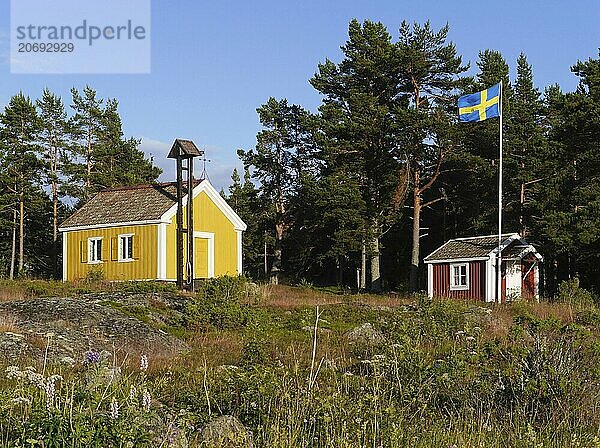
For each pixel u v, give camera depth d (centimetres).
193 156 3712
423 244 6288
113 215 4112
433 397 1095
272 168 6100
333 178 5047
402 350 1193
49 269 6300
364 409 927
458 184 5625
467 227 5938
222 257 4122
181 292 3153
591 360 1158
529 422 981
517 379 1108
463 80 5094
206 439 830
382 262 6347
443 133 4853
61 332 1742
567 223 4519
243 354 1491
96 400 754
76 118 6575
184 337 2070
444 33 5153
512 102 5300
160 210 3922
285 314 2677
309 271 6725
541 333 1290
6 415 827
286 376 1066
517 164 5116
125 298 2692
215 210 4103
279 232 6150
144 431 715
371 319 2609
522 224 5231
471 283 4359
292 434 837
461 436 906
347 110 5391
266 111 6103
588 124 4288
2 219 5819
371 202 5269
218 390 1068
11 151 5853
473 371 1191
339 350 1747
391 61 5094
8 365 1369
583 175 4700
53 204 6147
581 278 5191
